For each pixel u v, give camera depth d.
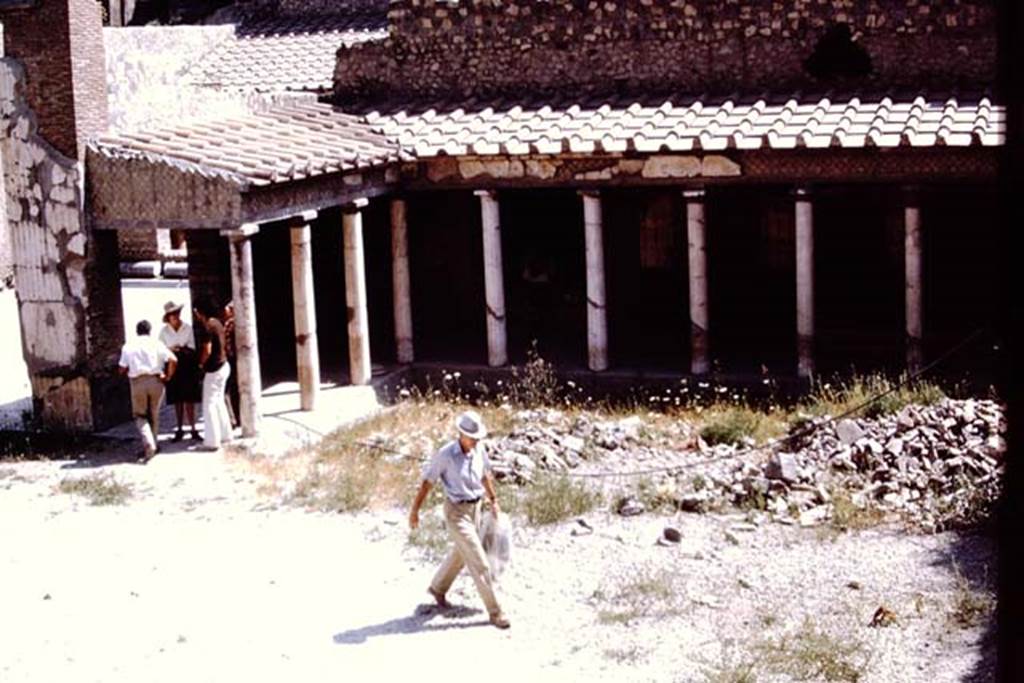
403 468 17.97
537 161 22.22
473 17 24.34
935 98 21.47
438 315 25.55
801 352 21.36
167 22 39.53
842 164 20.73
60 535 15.61
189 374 19.22
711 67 23.19
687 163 21.39
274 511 16.36
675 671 11.06
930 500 15.23
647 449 18.36
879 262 23.19
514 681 11.08
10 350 27.50
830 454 16.83
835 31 22.50
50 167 19.19
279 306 24.06
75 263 19.36
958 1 21.72
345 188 21.45
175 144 19.56
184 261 36.72
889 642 11.36
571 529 15.17
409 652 11.88
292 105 23.94
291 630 12.56
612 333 24.78
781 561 13.77
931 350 22.38
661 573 13.59
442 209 25.25
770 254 23.89
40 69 19.02
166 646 12.26
